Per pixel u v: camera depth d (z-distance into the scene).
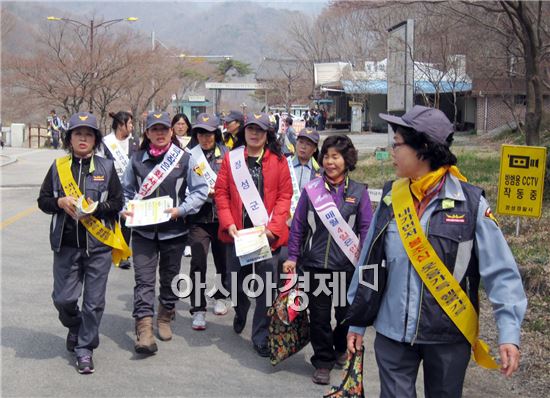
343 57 45.50
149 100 35.31
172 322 6.61
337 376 5.34
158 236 5.70
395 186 3.40
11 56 32.25
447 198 3.25
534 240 8.11
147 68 32.94
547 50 12.37
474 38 16.14
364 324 3.43
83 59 30.88
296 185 6.47
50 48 33.19
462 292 3.22
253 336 5.81
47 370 5.23
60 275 5.21
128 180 5.93
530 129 10.48
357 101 38.66
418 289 3.25
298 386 5.11
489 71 19.27
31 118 42.94
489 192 11.34
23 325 6.27
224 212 5.75
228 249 5.89
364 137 32.72
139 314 5.59
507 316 3.09
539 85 10.38
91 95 31.47
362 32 35.78
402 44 10.77
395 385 3.32
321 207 5.09
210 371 5.36
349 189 5.16
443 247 3.21
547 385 5.04
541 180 7.33
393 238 3.33
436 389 3.32
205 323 6.48
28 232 10.69
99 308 5.21
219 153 7.07
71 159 5.20
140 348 5.51
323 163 5.16
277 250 5.73
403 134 3.29
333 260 5.08
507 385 5.13
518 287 3.14
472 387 5.12
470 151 19.17
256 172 5.73
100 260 5.20
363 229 5.14
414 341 3.25
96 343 5.28
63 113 41.75
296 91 54.50
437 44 19.05
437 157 3.26
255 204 5.69
